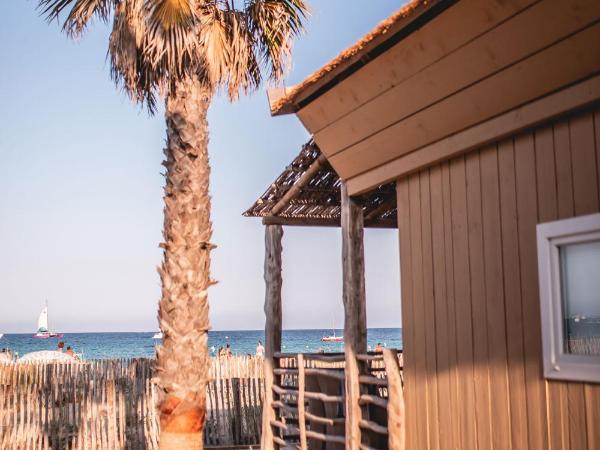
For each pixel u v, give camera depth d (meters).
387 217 10.59
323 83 7.55
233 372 16.61
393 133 7.32
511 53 5.69
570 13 5.10
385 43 6.63
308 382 9.89
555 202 5.68
